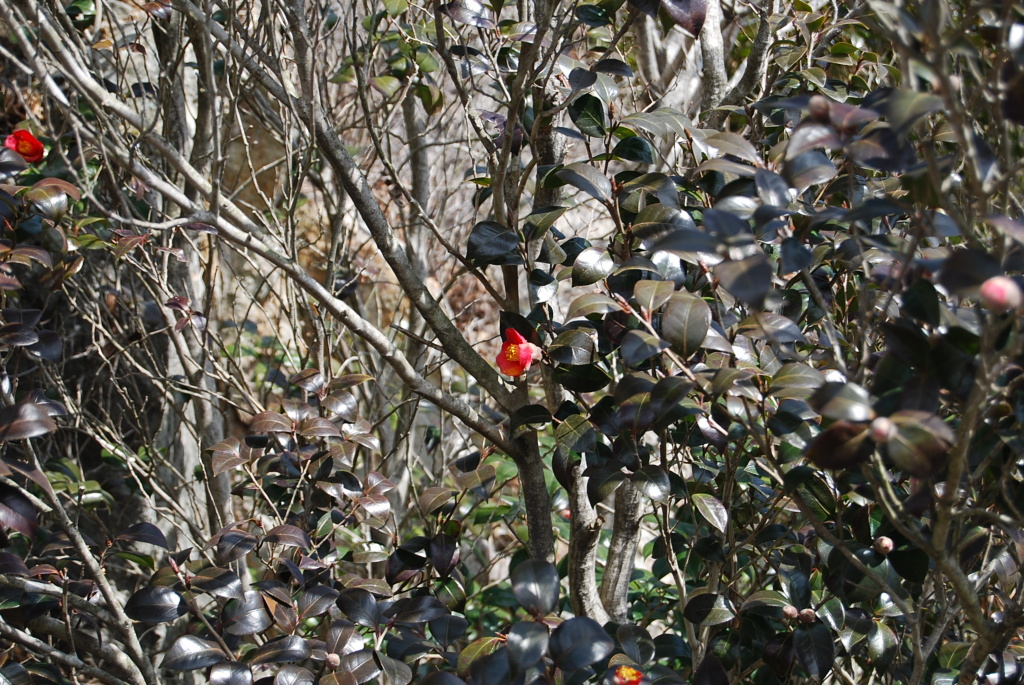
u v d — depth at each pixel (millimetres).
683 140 3014
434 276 4766
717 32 3227
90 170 3477
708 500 2881
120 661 2885
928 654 2777
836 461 2477
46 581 2959
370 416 3949
